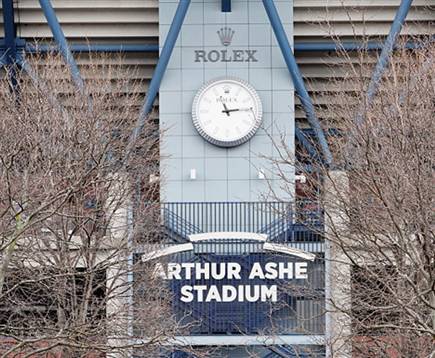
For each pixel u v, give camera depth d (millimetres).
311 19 78812
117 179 63125
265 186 75688
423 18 77875
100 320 62250
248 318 68312
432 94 54125
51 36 79875
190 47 76875
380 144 52688
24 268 61156
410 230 52219
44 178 55250
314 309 67812
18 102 71000
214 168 76375
